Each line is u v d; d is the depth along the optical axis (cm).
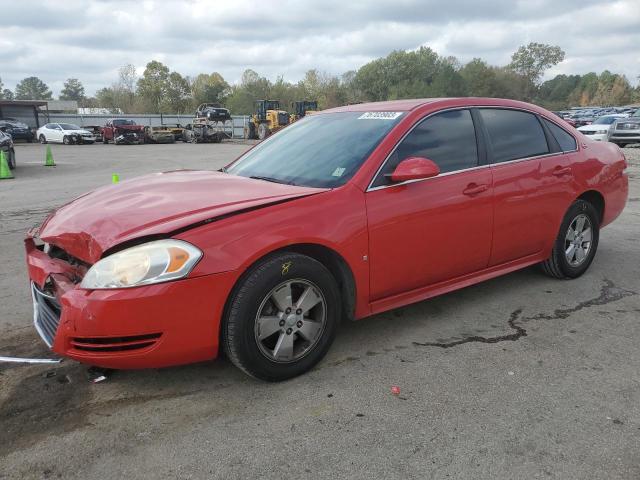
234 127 5222
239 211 286
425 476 227
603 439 252
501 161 400
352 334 367
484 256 394
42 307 307
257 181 356
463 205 366
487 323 385
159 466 235
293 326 301
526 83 10350
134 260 259
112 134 3594
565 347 347
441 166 363
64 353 268
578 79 13900
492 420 267
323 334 314
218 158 2181
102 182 1333
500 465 234
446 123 377
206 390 296
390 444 248
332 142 372
